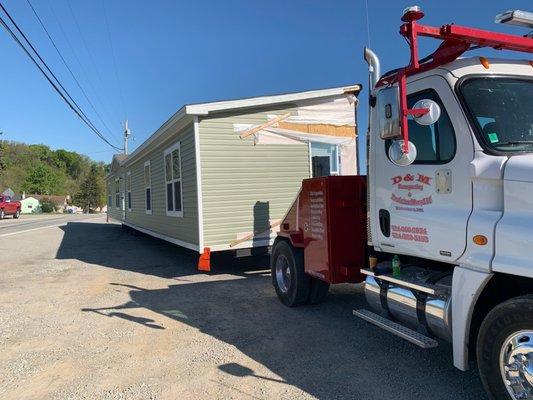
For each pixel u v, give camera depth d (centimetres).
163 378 460
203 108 981
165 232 1345
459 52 379
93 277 1034
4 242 1909
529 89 389
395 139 376
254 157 1053
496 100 376
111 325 648
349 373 452
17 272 1130
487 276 343
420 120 353
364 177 575
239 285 884
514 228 326
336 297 743
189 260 1269
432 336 413
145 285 922
